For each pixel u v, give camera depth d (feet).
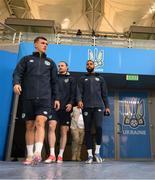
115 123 20.01
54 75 9.62
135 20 39.70
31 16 39.14
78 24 39.88
